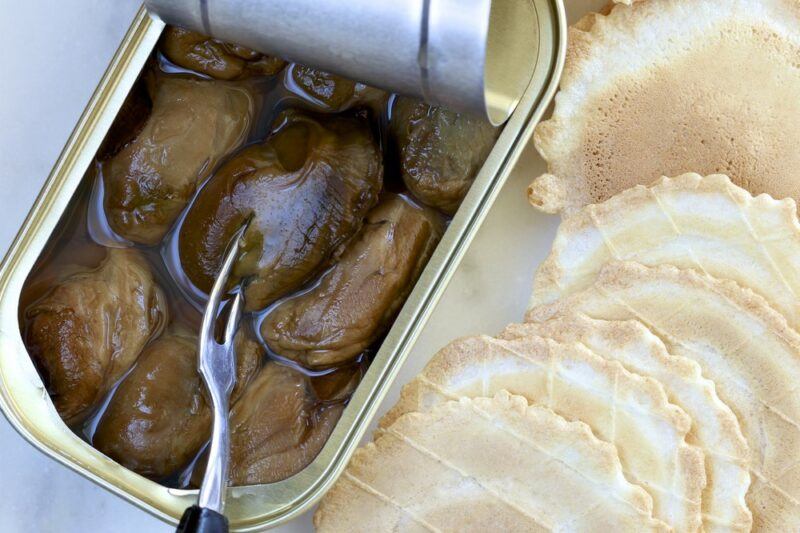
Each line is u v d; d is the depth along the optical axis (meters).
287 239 0.29
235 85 0.29
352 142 0.29
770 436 0.31
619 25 0.31
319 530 0.31
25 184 0.32
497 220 0.32
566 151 0.31
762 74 0.31
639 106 0.31
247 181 0.29
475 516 0.30
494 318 0.32
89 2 0.32
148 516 0.32
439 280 0.29
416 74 0.26
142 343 0.29
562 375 0.30
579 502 0.30
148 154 0.28
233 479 0.29
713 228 0.31
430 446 0.31
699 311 0.30
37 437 0.28
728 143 0.31
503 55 0.29
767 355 0.30
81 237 0.29
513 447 0.30
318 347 0.29
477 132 0.29
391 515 0.31
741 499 0.30
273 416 0.29
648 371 0.30
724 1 0.31
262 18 0.27
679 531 0.30
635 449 0.30
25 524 0.32
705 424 0.30
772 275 0.30
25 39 0.32
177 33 0.28
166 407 0.29
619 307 0.31
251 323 0.29
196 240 0.29
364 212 0.29
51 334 0.28
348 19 0.26
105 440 0.29
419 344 0.32
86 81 0.32
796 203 0.31
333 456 0.28
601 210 0.31
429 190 0.29
